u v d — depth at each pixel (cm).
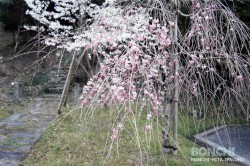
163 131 448
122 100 306
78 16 569
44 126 603
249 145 612
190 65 355
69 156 450
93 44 365
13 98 877
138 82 332
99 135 502
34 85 1065
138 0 396
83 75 1042
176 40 377
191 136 628
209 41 368
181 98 411
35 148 482
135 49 318
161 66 367
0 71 1202
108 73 332
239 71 341
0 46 1469
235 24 363
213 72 377
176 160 439
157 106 328
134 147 477
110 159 438
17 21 1363
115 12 394
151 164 423
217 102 478
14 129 581
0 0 1189
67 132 538
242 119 718
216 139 640
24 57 1330
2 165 414
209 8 364
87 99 377
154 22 352
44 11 562
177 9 399
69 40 544
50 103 876
